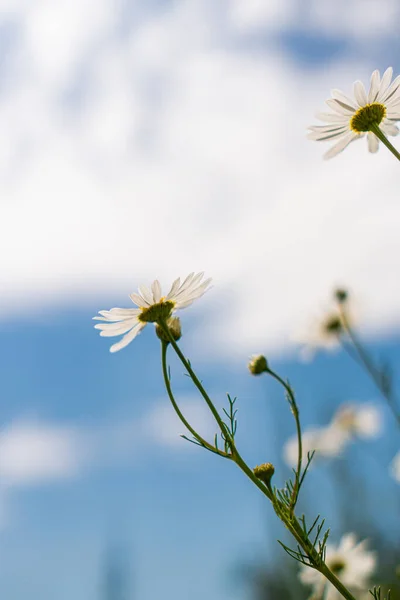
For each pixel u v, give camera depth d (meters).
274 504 0.28
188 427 0.29
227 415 0.29
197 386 0.29
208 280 0.32
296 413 0.30
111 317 0.32
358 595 0.46
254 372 0.34
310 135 0.35
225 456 0.28
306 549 0.28
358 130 0.34
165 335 0.32
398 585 0.46
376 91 0.34
